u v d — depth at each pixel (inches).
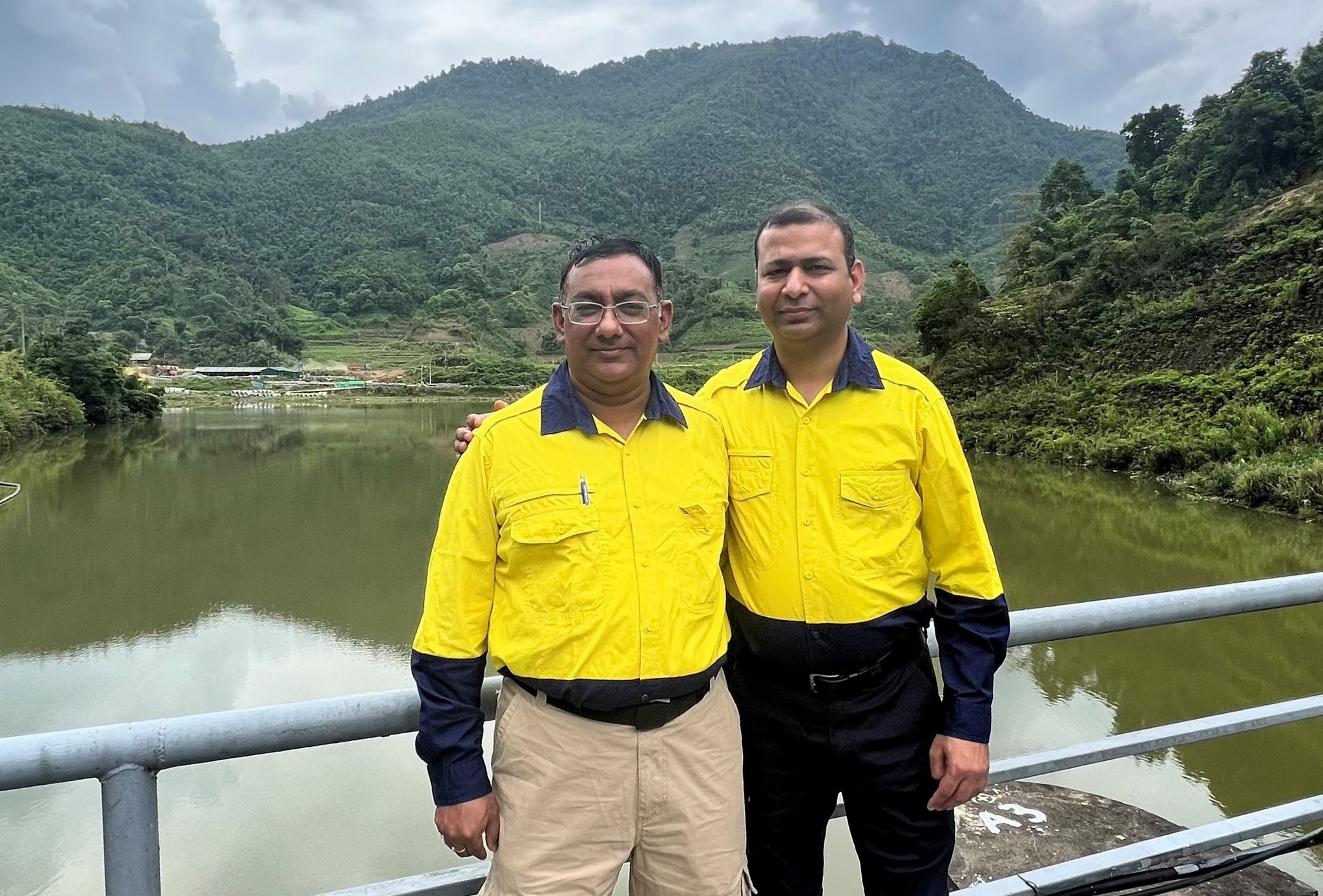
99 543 600.7
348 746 235.6
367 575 492.7
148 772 50.4
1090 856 76.0
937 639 65.0
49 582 482.6
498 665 56.2
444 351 3467.0
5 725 290.0
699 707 57.1
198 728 50.8
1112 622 72.9
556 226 5698.8
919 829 62.8
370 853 188.7
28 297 3324.3
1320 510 581.3
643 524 56.2
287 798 209.8
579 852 54.8
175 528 655.8
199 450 1307.8
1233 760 219.5
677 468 58.3
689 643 55.9
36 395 1582.2
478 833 54.2
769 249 62.9
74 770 48.4
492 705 61.2
